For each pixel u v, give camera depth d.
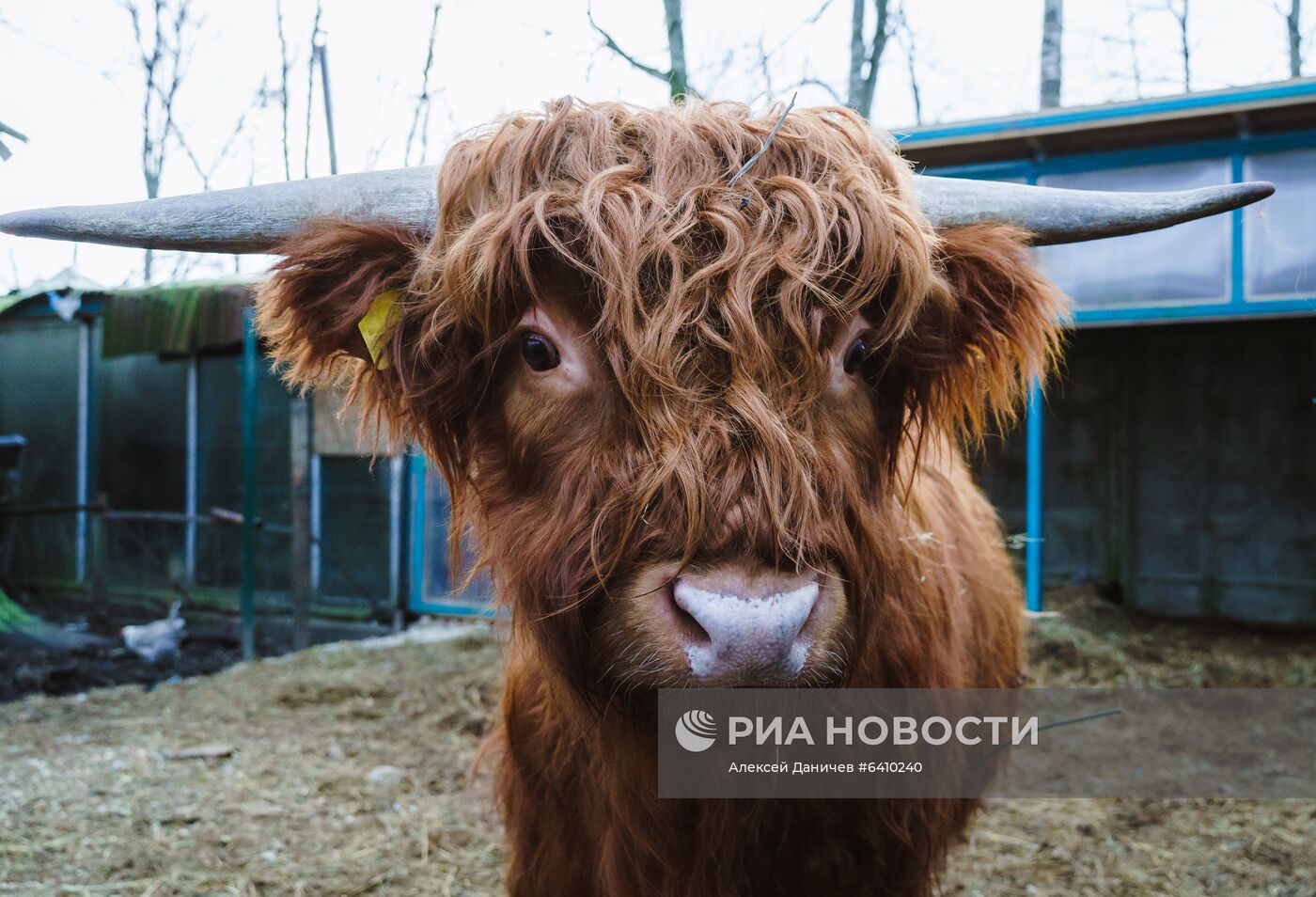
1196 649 7.80
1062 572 9.89
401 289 1.86
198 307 7.70
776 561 1.37
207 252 1.85
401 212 1.84
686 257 1.48
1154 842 4.05
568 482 1.53
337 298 1.89
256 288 2.06
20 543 10.70
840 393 1.63
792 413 1.46
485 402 1.82
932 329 1.88
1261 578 9.21
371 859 3.78
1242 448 9.30
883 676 1.97
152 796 4.36
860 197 1.61
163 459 10.08
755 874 1.97
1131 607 9.45
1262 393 9.23
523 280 1.57
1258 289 6.66
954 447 2.60
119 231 1.75
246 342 7.25
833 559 1.49
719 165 1.63
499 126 1.80
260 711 5.86
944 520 2.59
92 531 10.30
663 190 1.55
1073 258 7.10
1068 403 9.88
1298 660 7.29
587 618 1.52
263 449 9.47
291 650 7.82
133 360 10.25
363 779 4.66
